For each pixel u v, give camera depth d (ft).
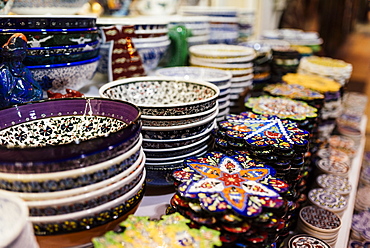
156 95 2.95
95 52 2.82
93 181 1.54
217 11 4.95
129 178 1.70
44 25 2.33
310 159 3.22
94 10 4.15
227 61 3.55
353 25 11.93
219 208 1.65
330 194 3.24
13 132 2.06
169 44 3.79
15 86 2.27
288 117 2.81
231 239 1.64
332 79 4.59
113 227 1.72
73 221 1.53
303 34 6.61
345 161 4.04
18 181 1.42
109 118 2.22
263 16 8.02
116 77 3.18
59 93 2.55
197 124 2.23
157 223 1.68
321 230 2.61
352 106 6.17
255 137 2.35
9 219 1.37
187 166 2.05
